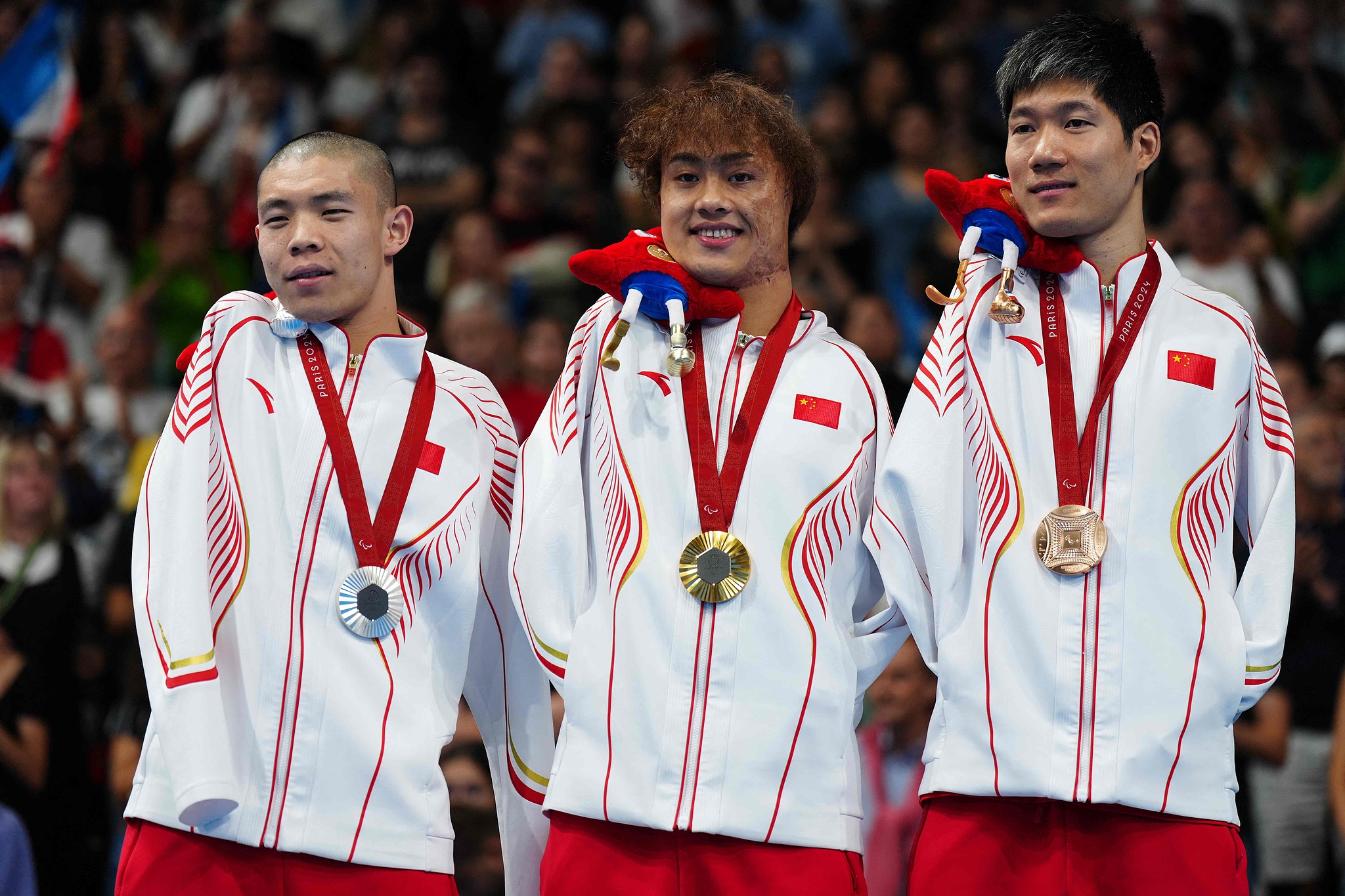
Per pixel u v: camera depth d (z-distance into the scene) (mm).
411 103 17859
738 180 6516
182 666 5973
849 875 6184
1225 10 20266
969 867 6062
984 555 6191
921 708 10305
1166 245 15836
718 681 6102
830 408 6477
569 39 19094
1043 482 6172
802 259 16078
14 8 17391
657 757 6051
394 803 6195
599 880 6102
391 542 6391
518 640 6883
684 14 20594
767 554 6215
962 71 18703
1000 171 17781
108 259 16906
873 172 17656
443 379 6828
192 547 6141
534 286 15781
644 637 6160
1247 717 10711
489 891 9492
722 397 6461
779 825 6043
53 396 14352
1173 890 5934
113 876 11039
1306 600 10992
